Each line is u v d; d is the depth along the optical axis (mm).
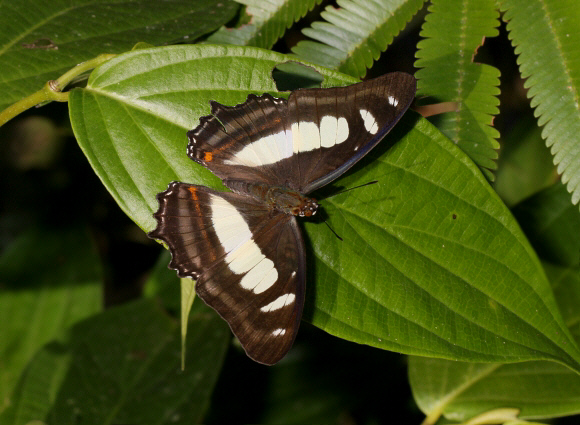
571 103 466
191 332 521
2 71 475
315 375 547
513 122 559
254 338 453
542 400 484
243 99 461
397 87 456
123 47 480
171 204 457
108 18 485
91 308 557
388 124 453
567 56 467
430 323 452
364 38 479
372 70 551
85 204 592
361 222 459
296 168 466
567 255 498
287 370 548
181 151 459
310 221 460
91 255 564
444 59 474
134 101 458
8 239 611
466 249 456
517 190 541
